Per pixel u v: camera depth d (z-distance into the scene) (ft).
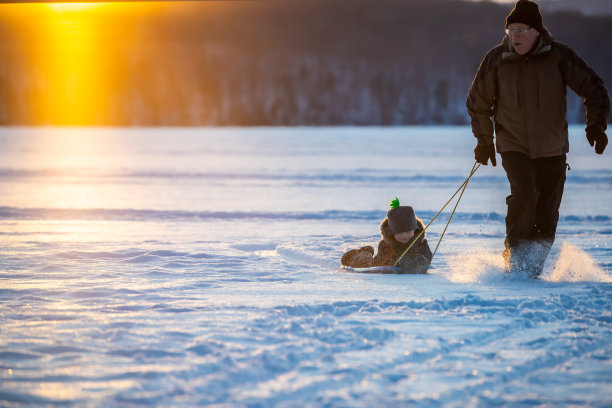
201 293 43.65
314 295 42.75
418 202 126.72
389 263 53.83
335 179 179.52
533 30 48.67
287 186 159.84
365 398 23.24
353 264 54.90
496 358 28.17
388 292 43.96
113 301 40.50
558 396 23.80
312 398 23.31
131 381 24.95
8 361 27.43
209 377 25.23
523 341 30.96
